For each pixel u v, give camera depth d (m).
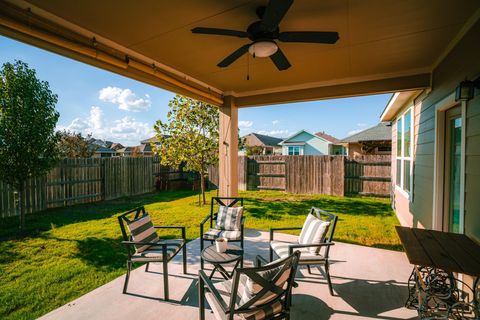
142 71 3.29
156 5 2.09
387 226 5.19
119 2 2.04
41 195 6.48
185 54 3.15
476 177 2.21
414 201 4.59
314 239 2.71
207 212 6.34
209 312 2.34
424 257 1.84
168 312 2.33
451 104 2.96
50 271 3.16
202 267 3.01
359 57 3.26
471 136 2.31
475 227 2.22
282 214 6.24
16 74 4.49
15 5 2.03
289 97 4.68
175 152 7.00
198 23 2.40
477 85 2.17
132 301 2.50
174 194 9.44
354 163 8.83
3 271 3.17
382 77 3.93
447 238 2.30
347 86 4.19
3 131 4.34
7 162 4.45
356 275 3.05
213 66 3.59
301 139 21.08
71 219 5.65
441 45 2.89
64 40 2.36
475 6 2.12
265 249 3.90
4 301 2.54
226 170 5.19
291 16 2.26
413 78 3.75
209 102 4.84
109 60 2.81
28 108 4.58
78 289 2.76
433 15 2.26
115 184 8.54
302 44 2.85
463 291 2.21
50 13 2.20
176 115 7.02
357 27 2.47
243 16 2.27
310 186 9.51
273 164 10.16
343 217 5.96
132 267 3.29
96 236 4.47
